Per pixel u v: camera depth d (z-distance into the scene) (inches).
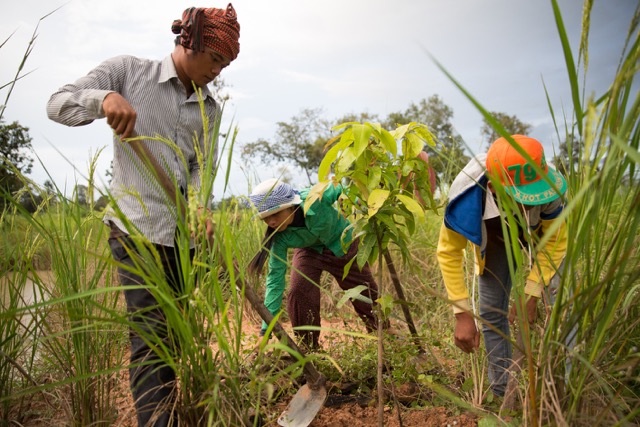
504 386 101.3
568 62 44.8
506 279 100.0
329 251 136.9
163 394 82.5
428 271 196.2
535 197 80.1
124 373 109.4
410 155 82.5
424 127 82.6
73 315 75.5
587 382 60.1
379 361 81.4
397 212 81.1
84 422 85.0
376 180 77.4
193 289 71.0
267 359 87.0
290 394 106.8
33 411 97.0
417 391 109.5
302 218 128.4
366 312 140.5
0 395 86.8
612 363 64.4
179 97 96.2
